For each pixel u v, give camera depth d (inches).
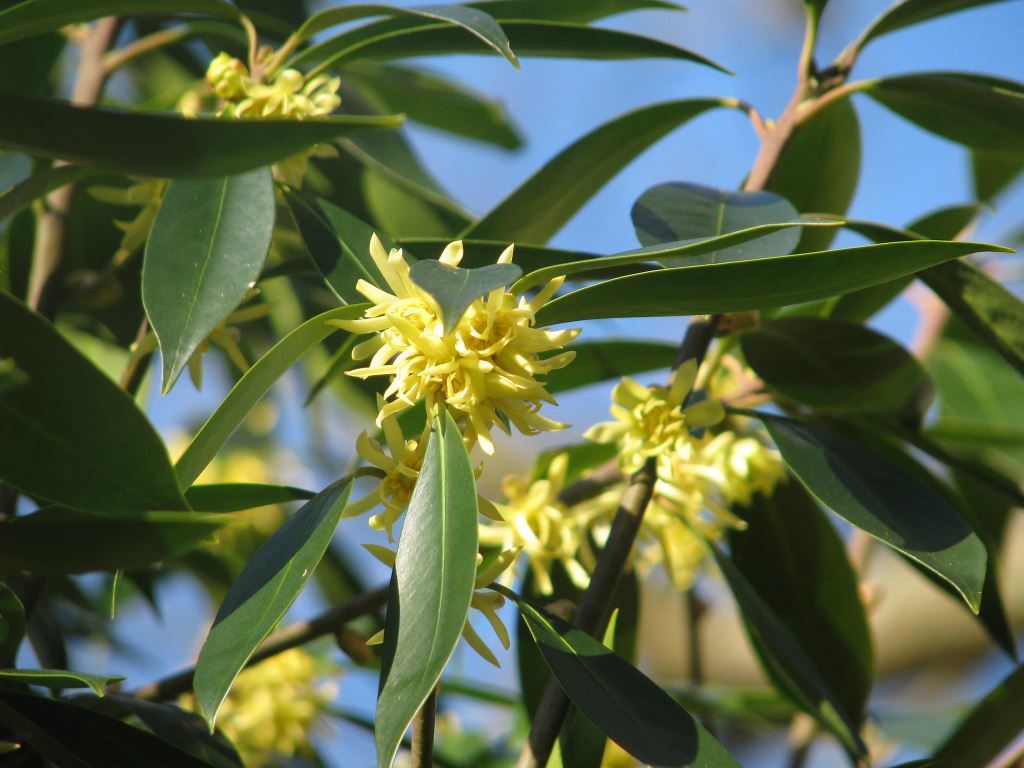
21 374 29.0
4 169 38.3
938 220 37.5
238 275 31.8
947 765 33.9
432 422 30.4
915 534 32.1
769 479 35.6
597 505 35.2
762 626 34.9
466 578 29.6
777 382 35.4
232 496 32.2
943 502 32.4
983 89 34.8
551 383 37.6
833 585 36.9
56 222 36.4
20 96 28.3
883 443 36.6
